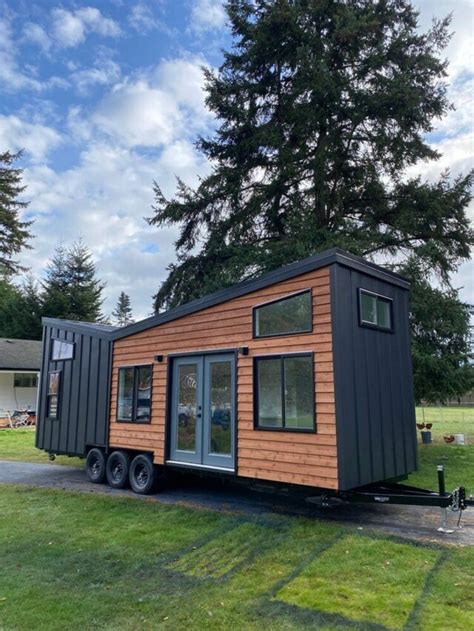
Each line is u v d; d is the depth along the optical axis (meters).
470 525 5.70
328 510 6.53
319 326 5.90
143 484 8.09
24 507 7.10
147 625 3.48
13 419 21.33
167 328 8.16
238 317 6.99
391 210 12.56
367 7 12.39
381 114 11.91
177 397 7.86
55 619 3.60
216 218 14.07
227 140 13.62
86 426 9.49
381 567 4.36
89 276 35.16
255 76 13.41
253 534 5.48
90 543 5.39
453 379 10.85
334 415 5.56
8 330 31.00
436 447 13.25
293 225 11.77
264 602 3.79
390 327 6.88
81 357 9.95
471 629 3.27
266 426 6.34
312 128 12.12
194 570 4.52
